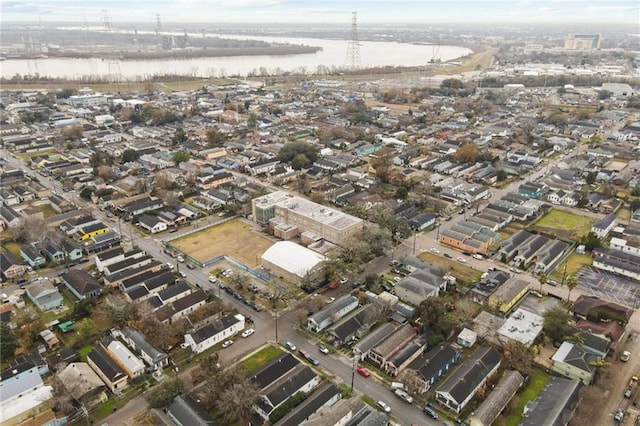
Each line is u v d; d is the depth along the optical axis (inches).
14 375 3405.5
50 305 4345.5
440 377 3526.1
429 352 3671.3
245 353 3794.3
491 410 3095.5
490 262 5201.8
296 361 3580.2
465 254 5369.1
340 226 5447.8
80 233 5644.7
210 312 4151.1
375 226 5516.7
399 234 5659.5
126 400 3312.0
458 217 6338.6
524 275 4931.1
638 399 3277.6
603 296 4544.8
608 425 3056.1
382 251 5344.5
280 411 3117.6
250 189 7229.3
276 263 4906.5
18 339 3782.0
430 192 7003.0
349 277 4820.4
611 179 7554.1
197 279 4852.4
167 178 7450.8
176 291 4466.0
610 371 3538.4
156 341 3786.9
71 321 4109.3
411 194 6924.2
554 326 3833.7
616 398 3287.4
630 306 4382.4
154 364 3585.1
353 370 3595.0
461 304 4195.4
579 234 5807.1
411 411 3225.9
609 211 6427.2
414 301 4419.3
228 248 5526.6
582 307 4212.6
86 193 6899.6
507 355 3604.8
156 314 4062.5
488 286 4532.5
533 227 6023.6
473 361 3503.9
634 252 5275.6
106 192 6934.1
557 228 5989.2
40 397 3218.5
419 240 5703.7
